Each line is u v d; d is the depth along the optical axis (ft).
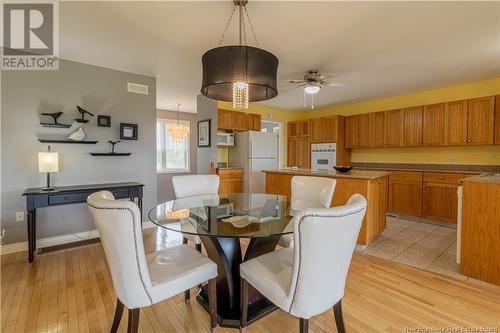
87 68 10.93
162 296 4.61
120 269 4.33
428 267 8.45
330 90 15.14
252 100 7.42
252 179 17.21
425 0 6.38
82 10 6.88
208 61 5.74
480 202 7.50
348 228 4.03
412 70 11.59
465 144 13.20
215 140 16.21
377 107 17.49
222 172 16.37
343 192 10.36
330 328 5.54
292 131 22.00
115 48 9.32
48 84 10.09
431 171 13.85
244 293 5.32
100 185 10.69
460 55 9.89
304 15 7.09
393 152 17.12
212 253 6.31
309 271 4.02
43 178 10.09
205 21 7.45
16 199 9.58
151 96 12.70
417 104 15.52
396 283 7.41
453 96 14.15
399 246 10.36
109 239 4.23
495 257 7.25
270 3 6.53
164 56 10.10
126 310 6.05
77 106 10.64
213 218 6.17
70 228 10.75
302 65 10.93
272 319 5.90
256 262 5.37
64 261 8.82
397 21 7.39
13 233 9.55
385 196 11.64
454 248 10.12
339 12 6.93
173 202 7.93
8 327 5.48
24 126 9.68
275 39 8.55
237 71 5.52
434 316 5.91
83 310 6.10
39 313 5.97
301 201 8.02
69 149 10.61
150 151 12.80
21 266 8.41
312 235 3.81
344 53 9.70
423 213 14.15
